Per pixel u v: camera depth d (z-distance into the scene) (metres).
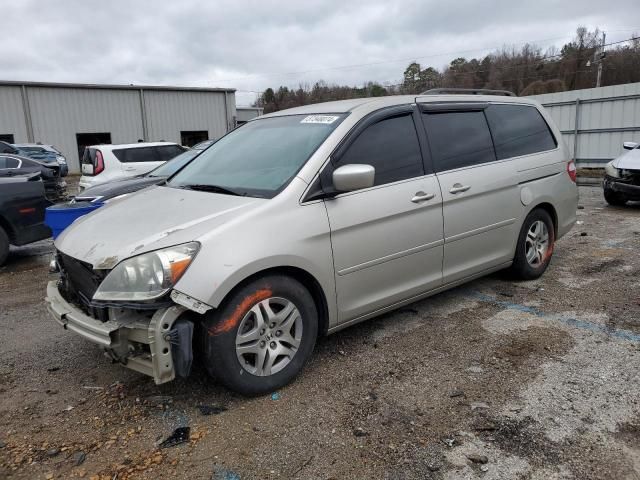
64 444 2.89
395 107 4.11
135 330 2.95
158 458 2.74
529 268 5.30
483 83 68.44
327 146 3.62
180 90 34.09
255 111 45.88
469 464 2.63
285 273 3.39
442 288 4.42
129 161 12.24
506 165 4.83
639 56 51.84
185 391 3.41
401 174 3.99
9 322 4.94
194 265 2.93
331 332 3.69
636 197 9.73
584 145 16.56
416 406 3.16
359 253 3.67
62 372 3.79
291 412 3.13
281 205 3.33
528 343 3.97
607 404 3.09
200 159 4.52
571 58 62.72
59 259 3.65
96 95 31.08
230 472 2.62
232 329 3.09
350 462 2.67
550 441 2.78
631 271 5.75
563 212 5.57
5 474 2.64
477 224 4.53
